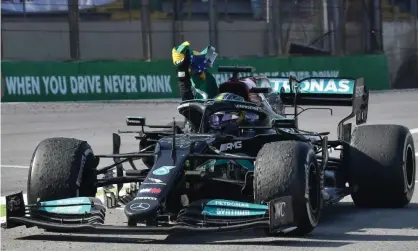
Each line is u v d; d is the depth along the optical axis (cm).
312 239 2466
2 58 8994
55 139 2675
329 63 10038
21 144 5731
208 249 2323
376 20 10838
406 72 11206
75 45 9312
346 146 3084
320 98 3384
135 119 2852
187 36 10075
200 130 2722
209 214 2348
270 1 10244
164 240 2480
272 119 2712
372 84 10306
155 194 2311
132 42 9825
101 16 9731
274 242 2419
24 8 9219
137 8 9919
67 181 2550
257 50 10306
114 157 2652
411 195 3147
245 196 2773
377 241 2436
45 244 2453
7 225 2452
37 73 8512
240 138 2678
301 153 2412
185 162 2520
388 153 2992
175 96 9181
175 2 10019
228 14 10200
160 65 9156
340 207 3161
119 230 2289
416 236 2523
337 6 10519
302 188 2373
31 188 2561
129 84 8969
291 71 9775
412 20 11381
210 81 3036
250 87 2970
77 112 7681
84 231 2517
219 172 2681
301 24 10488
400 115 6919
